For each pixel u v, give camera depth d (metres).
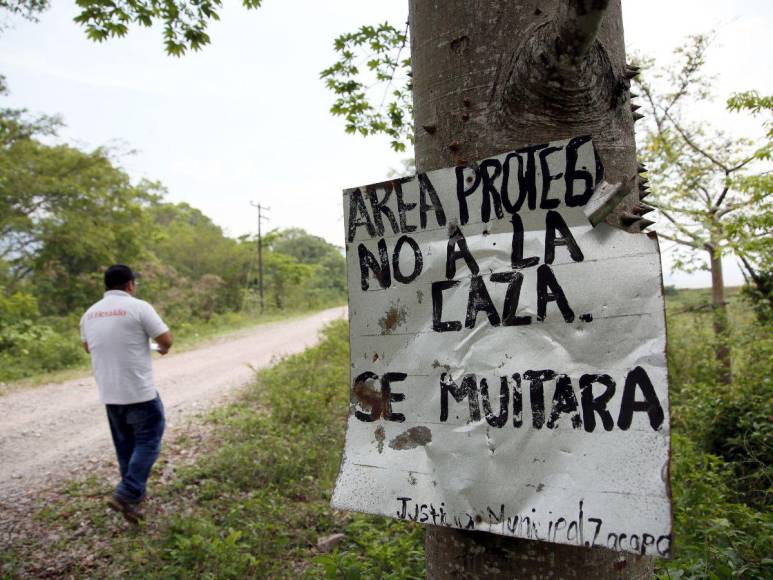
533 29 1.72
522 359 1.70
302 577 3.21
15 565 3.53
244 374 11.57
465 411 1.78
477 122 1.81
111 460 5.94
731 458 4.90
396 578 2.91
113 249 23.20
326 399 7.63
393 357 1.93
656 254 1.54
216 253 35.78
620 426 1.55
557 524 1.58
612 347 1.58
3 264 20.72
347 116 5.39
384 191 1.97
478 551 1.75
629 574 1.70
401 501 1.84
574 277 1.65
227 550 3.37
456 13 1.84
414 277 1.91
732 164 8.12
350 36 4.92
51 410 8.73
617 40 1.79
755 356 6.82
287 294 41.84
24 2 5.86
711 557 2.72
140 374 4.06
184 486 4.89
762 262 6.44
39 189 19.73
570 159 1.66
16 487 5.23
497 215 1.78
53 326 18.55
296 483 4.88
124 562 3.53
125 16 4.59
